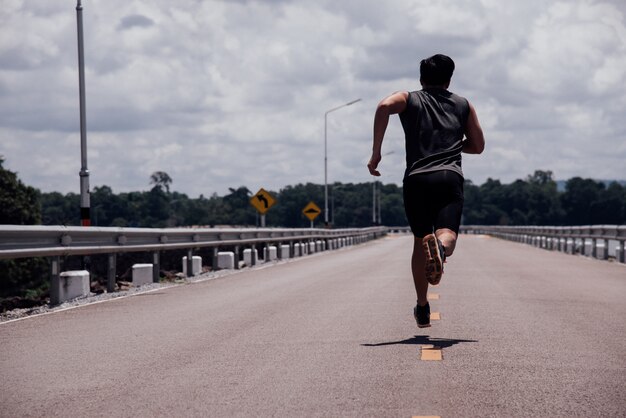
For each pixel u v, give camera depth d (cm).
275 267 2300
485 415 479
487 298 1146
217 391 559
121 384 592
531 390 541
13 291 6259
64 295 1280
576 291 1260
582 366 622
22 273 6250
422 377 583
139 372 636
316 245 3916
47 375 634
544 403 506
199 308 1113
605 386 553
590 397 522
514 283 1424
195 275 1939
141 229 1552
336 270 2008
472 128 672
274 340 781
